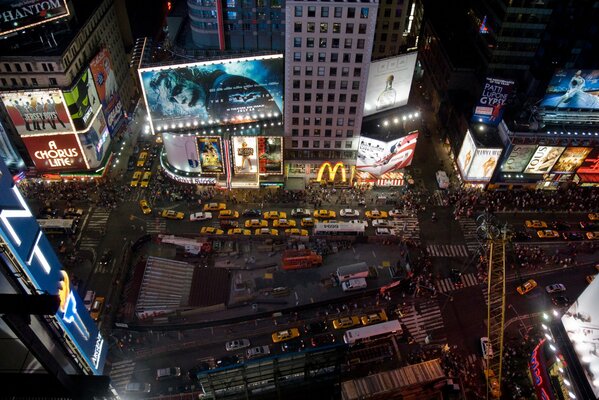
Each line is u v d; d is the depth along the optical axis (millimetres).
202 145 102125
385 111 110250
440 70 129875
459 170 114500
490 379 80062
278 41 107562
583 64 115625
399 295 93688
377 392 68750
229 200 109625
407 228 105438
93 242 100000
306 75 95312
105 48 109188
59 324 48031
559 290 94312
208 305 88500
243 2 100750
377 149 105062
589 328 64250
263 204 109250
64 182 110562
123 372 80938
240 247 100625
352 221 105375
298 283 94562
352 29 88688
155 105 99688
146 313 86062
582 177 109062
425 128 130000
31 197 107312
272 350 84438
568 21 109688
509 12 106375
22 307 21078
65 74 93750
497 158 106375
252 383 58156
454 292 94375
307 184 113812
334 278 94750
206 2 100000
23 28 90000
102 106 108625
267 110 106750
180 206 108125
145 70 94375
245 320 88500
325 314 90000
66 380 25484
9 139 99250
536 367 75562
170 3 134500
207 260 97875
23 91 92000
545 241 103562
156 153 119375
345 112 101062
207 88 99875
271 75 100875
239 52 102062
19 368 31938
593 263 99875
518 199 111188
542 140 103250
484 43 118875
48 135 99250
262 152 104438
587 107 103375
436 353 84688
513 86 100750
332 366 59250
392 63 101875
